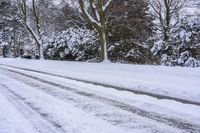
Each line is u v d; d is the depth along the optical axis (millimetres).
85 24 32688
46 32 42219
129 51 29281
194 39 22156
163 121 5754
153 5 34312
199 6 32969
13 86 10953
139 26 29719
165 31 26172
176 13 33750
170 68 15883
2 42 57656
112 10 25859
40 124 5660
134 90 9594
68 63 23719
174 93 8930
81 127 5391
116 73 15141
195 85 10328
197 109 6762
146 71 15531
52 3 36594
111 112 6504
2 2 43781
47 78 13547
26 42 55281
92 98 8195
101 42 22938
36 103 7605
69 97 8383
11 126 5598
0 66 22594
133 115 6230
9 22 54469
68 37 31234
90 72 16062
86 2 27500
